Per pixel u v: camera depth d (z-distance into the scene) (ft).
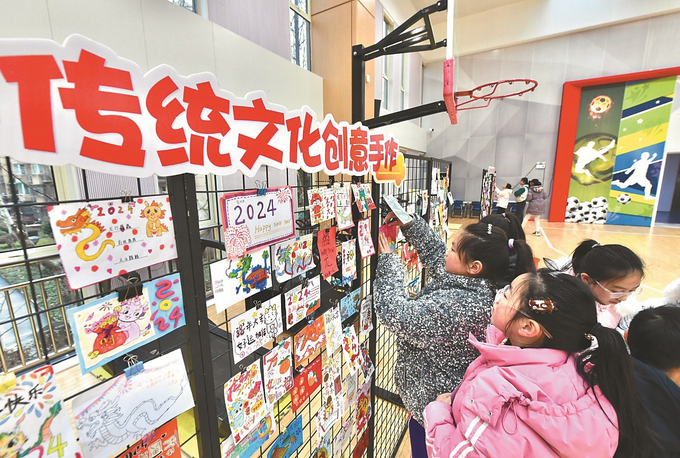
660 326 2.81
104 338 1.53
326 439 3.52
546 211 27.04
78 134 1.29
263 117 2.11
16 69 1.12
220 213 2.05
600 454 1.68
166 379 1.79
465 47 26.96
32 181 3.76
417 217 4.43
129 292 1.61
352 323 4.08
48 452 1.35
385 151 3.88
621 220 24.72
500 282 2.93
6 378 1.25
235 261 2.14
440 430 2.29
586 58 23.79
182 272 1.85
